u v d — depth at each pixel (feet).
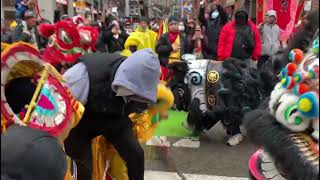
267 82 13.67
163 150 13.47
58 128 5.28
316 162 5.74
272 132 6.05
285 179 6.45
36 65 5.36
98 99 8.23
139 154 9.05
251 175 7.30
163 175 12.43
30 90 5.29
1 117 4.58
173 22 25.16
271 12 24.89
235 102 14.29
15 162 4.31
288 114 5.78
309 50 6.35
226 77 14.35
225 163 14.26
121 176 9.58
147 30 26.71
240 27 21.76
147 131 9.89
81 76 8.14
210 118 15.38
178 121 18.83
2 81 4.63
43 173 4.45
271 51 24.77
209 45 25.90
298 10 26.76
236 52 21.62
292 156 5.79
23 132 4.58
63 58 9.19
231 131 15.81
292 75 6.01
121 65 7.76
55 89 5.47
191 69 14.80
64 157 4.89
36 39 18.25
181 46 25.57
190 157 14.74
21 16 20.90
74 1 39.52
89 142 8.82
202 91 14.75
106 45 27.04
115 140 8.91
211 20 25.91
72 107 5.70
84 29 9.59
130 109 8.96
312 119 5.67
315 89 5.59
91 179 8.92
